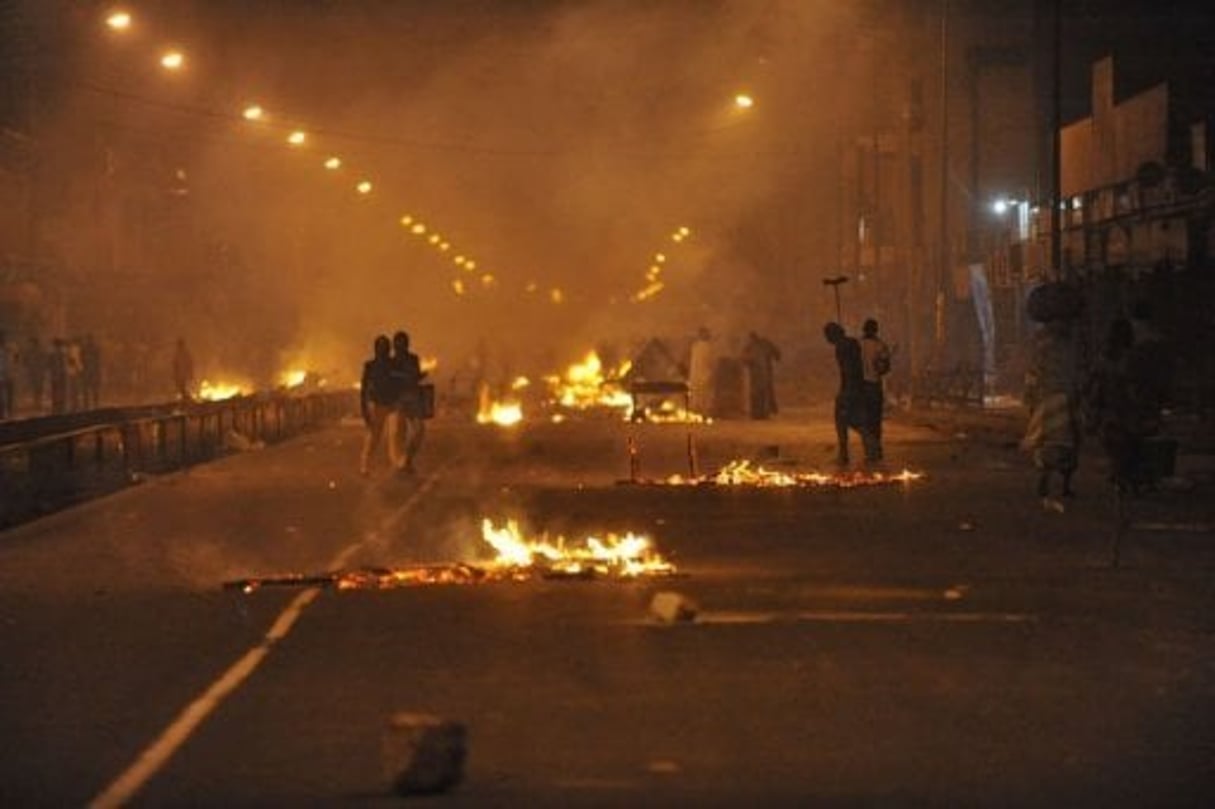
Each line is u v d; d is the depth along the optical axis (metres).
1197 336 104.75
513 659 32.91
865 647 34.00
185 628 37.38
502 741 26.03
